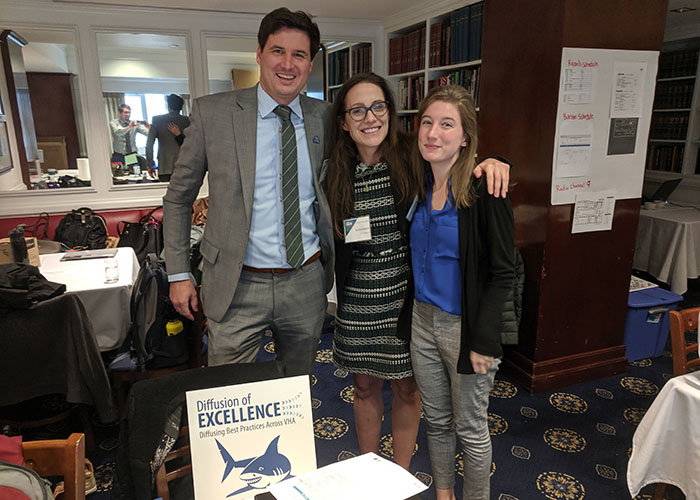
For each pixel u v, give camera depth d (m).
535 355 2.83
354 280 1.74
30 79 5.80
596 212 2.74
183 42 6.06
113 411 2.13
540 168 2.64
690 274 4.16
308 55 1.52
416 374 1.73
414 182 1.62
